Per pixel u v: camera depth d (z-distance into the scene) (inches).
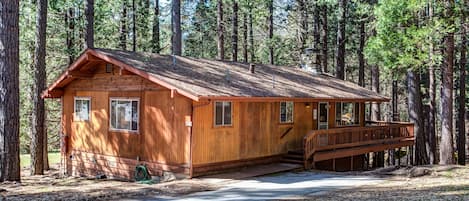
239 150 607.5
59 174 698.8
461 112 980.6
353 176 584.7
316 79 839.7
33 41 834.2
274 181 538.6
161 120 572.4
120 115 622.8
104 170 640.4
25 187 492.1
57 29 903.7
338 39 1040.2
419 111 876.0
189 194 450.9
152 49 1165.1
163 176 567.5
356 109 848.9
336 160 776.9
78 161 677.3
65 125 701.3
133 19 1106.1
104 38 1039.0
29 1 820.6
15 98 505.0
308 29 1309.1
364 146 780.0
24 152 1170.6
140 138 595.5
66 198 416.2
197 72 620.7
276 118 671.1
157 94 577.3
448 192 420.8
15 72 503.2
